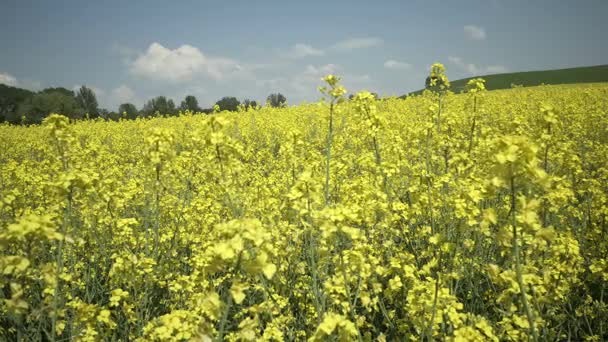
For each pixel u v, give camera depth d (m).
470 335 2.78
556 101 17.61
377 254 4.67
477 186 4.19
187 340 3.36
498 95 22.53
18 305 2.76
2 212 5.50
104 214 5.52
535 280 3.23
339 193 5.67
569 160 6.07
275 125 16.17
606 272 3.84
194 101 53.88
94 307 3.28
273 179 7.40
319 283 4.22
